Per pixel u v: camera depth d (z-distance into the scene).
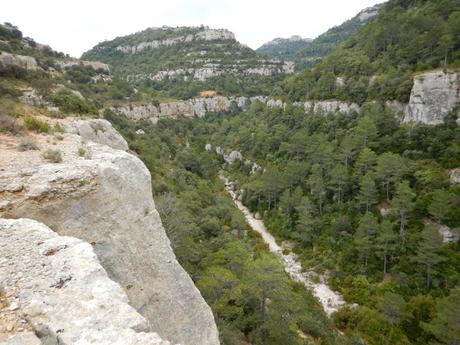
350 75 78.50
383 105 64.75
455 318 30.61
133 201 14.79
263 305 27.27
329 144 62.81
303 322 32.94
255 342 25.16
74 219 11.63
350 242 48.53
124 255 12.84
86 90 87.25
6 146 15.50
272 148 81.94
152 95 123.50
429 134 52.59
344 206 54.34
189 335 15.02
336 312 39.31
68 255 8.52
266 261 28.48
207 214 48.00
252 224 63.88
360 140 58.28
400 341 33.94
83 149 16.23
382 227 44.09
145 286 13.52
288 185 64.38
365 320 37.00
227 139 102.31
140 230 14.47
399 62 68.25
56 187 11.60
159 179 48.53
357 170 54.31
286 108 89.06
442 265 40.47
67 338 6.16
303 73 101.12
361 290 41.88
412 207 43.66
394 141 55.62
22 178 11.66
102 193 12.80
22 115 23.89
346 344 32.19
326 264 47.75
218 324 24.19
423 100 56.06
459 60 55.72
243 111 136.00
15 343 6.01
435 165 48.94
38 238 9.08
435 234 39.09
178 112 121.19
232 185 84.62
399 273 41.19
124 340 6.25
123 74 172.50
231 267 33.16
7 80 48.03
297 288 42.19
